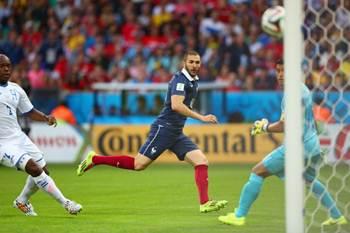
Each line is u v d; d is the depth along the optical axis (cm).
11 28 7344
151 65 6669
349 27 3647
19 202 2906
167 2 7362
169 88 2888
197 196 3616
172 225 2634
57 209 3095
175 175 4816
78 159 6056
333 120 2911
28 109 2895
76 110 6097
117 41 7019
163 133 2911
